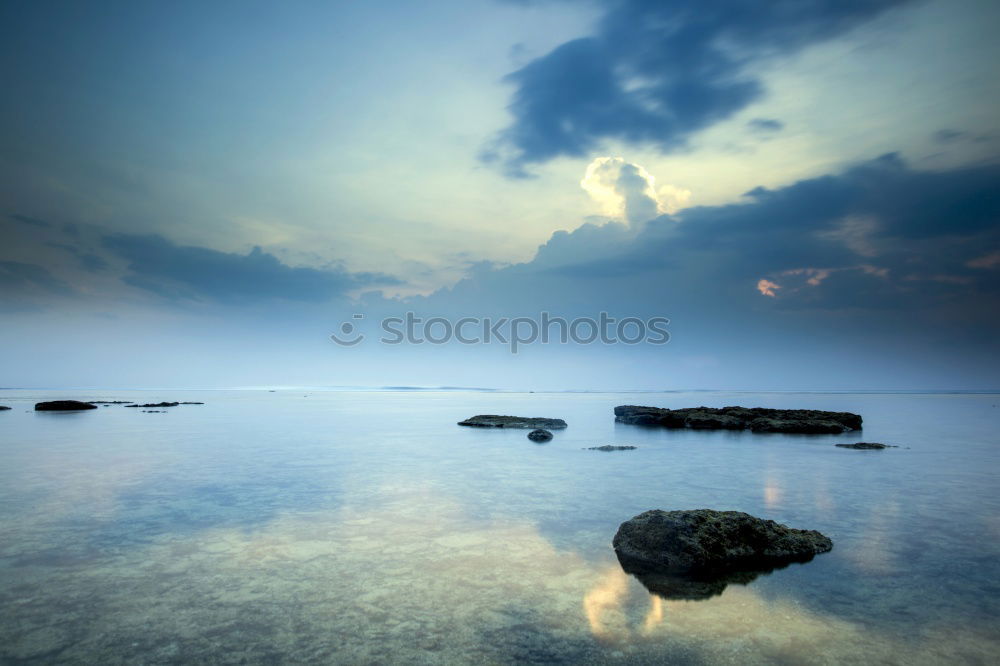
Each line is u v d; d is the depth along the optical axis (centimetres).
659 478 1476
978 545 888
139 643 547
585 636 570
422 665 509
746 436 2719
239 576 737
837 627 595
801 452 2053
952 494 1275
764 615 624
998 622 608
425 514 1075
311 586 704
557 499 1212
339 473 1545
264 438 2538
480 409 5875
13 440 2350
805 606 650
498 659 520
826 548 869
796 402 9288
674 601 663
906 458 1898
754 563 802
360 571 759
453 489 1319
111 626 585
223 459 1819
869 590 700
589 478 1474
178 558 809
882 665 515
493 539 912
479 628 587
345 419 4025
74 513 1073
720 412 3625
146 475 1500
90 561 793
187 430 2903
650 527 859
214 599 660
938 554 843
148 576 734
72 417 3791
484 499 1210
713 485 1379
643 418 3538
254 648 539
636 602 660
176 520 1023
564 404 7731
